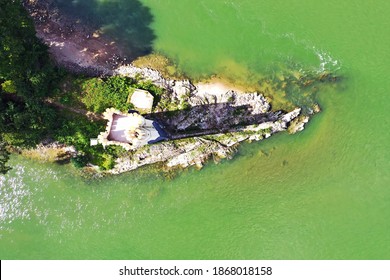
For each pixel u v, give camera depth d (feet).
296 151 184.75
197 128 187.52
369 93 180.14
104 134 163.32
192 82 187.93
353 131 181.68
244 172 187.21
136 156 187.52
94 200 193.26
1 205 195.62
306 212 184.96
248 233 187.52
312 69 182.19
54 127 185.16
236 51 185.98
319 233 184.24
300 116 183.73
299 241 185.06
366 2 179.52
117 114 164.76
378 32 179.01
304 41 182.19
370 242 181.88
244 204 187.52
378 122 180.14
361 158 181.78
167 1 188.55
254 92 184.85
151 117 183.73
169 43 188.96
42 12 191.52
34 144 182.50
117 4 190.60
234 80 186.29
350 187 182.60
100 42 189.98
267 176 186.29
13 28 167.12
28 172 194.80
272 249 186.39
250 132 184.75
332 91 181.78
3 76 168.55
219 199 188.55
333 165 183.21
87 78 184.44
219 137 185.88
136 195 191.93
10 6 166.81
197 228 189.57
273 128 183.73
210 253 188.85
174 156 188.44
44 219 194.90
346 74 180.75
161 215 190.80
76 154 190.19
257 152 186.29
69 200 194.18
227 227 188.44
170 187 190.39
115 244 192.44
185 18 188.03
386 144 180.04
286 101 184.03
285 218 185.88
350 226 182.70
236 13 185.47
